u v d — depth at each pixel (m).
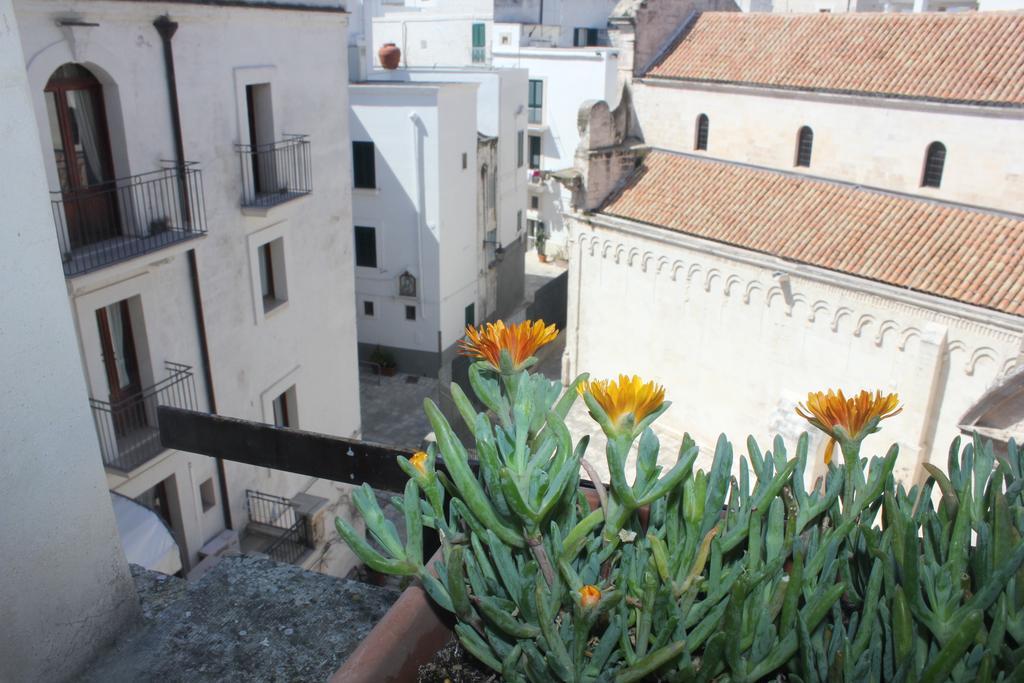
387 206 26.92
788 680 1.95
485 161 30.38
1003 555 1.75
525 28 43.94
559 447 1.96
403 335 28.31
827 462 2.24
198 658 3.06
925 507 2.05
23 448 2.66
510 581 1.90
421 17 40.34
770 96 21.31
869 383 18.09
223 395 14.59
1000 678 1.59
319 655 3.06
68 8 10.55
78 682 2.96
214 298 14.04
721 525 1.98
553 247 42.75
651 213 22.36
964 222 17.52
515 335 2.10
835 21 21.55
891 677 1.74
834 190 20.02
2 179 2.50
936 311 16.36
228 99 13.73
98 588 3.03
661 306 22.72
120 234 12.23
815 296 18.72
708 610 1.89
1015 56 17.70
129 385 12.77
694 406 22.64
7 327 2.56
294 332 16.69
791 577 1.75
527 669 1.82
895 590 1.69
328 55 16.33
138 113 11.97
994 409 13.03
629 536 2.02
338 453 3.02
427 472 2.07
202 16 12.76
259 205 14.31
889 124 18.98
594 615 1.64
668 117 23.88
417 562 1.97
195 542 14.20
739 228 20.41
